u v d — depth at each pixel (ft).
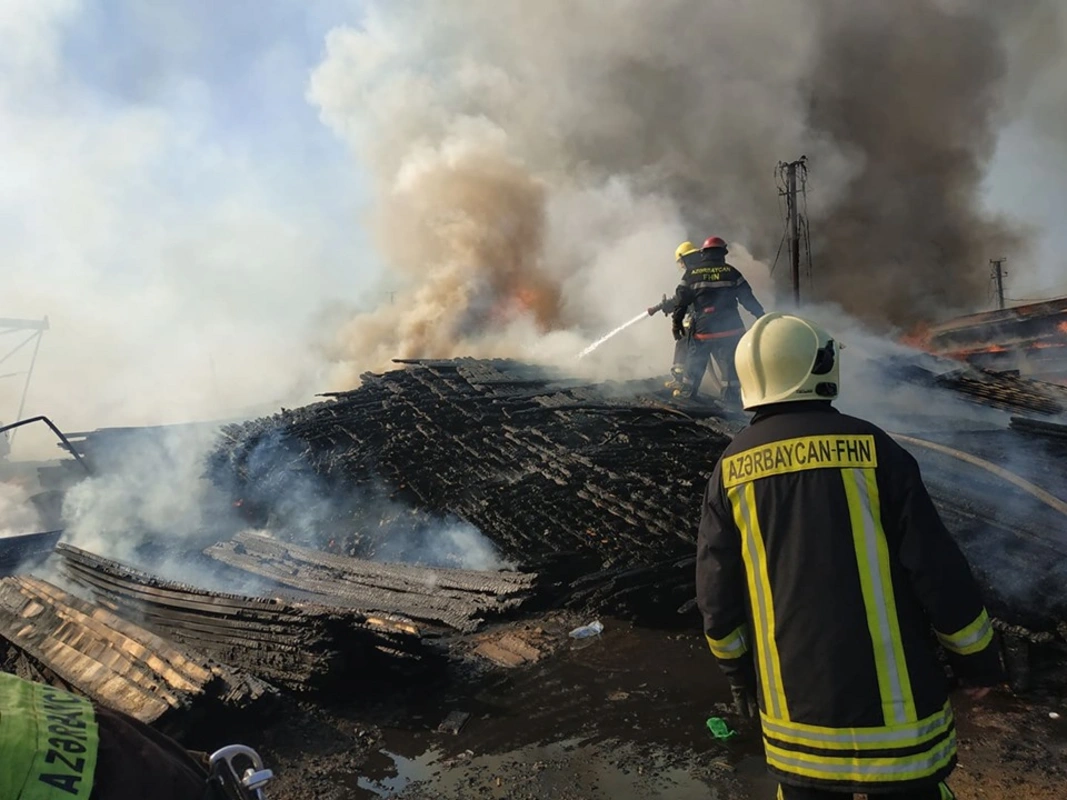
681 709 13.20
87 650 14.06
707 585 6.88
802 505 6.40
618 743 12.24
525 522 20.99
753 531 6.62
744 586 6.83
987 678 6.27
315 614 14.48
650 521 19.53
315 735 12.91
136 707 12.25
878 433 6.53
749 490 6.66
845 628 6.12
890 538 6.32
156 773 3.87
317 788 11.37
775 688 6.38
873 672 6.05
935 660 6.31
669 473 21.24
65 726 3.65
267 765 12.00
